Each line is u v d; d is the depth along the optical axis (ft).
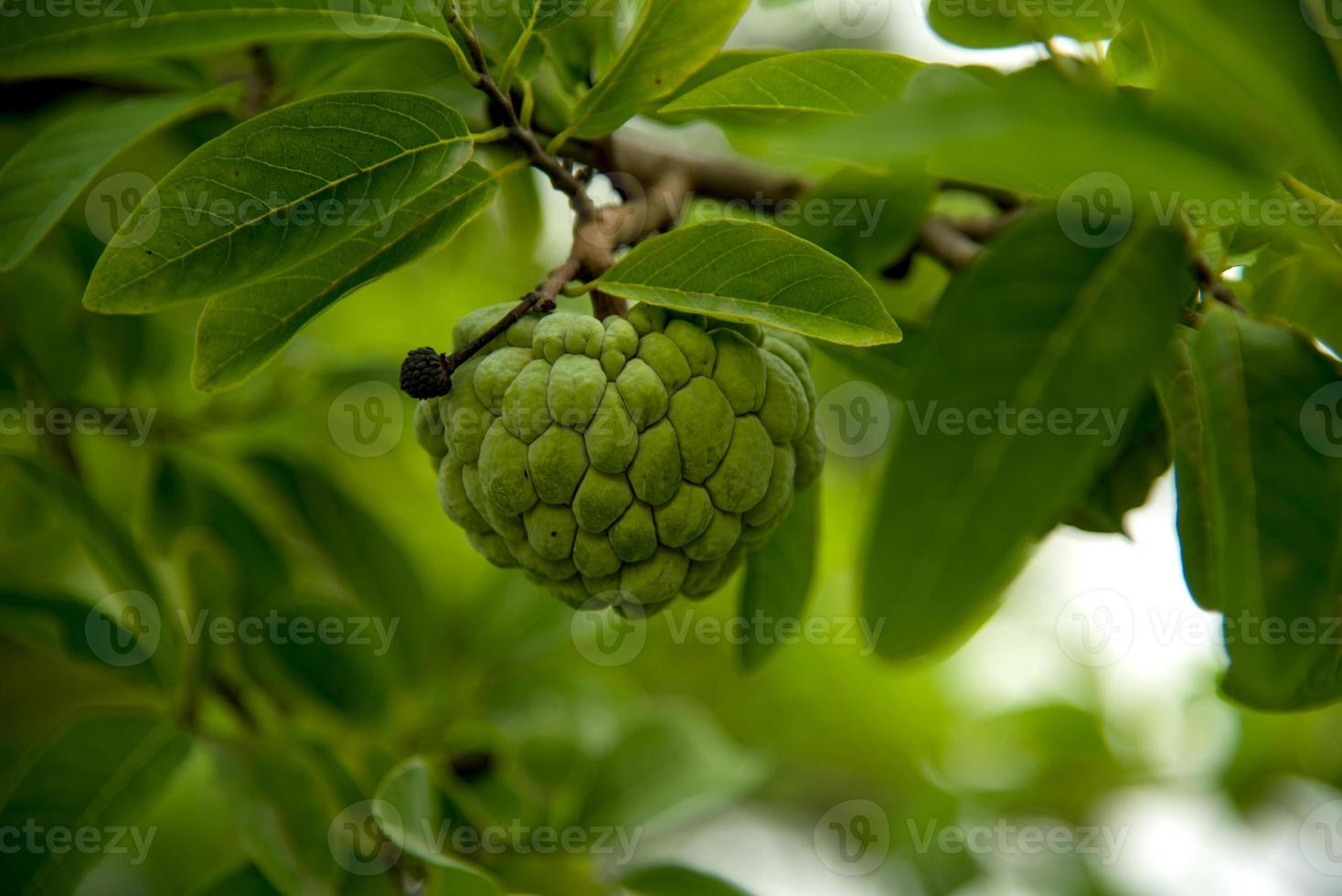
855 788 4.68
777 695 4.52
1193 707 4.32
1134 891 4.08
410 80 3.27
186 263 2.98
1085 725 4.14
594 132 3.09
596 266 3.09
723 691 4.54
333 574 3.47
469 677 3.47
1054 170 2.88
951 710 4.55
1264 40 2.79
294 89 3.25
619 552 3.05
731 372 3.05
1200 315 3.02
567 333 3.04
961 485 2.88
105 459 3.58
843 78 3.07
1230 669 2.96
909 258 3.30
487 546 3.10
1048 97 2.78
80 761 3.21
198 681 3.29
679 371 3.04
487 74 3.05
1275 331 2.97
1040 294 2.90
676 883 3.35
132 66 3.30
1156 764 4.36
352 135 3.00
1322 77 2.79
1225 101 2.82
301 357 3.49
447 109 3.02
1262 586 2.94
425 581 3.46
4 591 3.24
